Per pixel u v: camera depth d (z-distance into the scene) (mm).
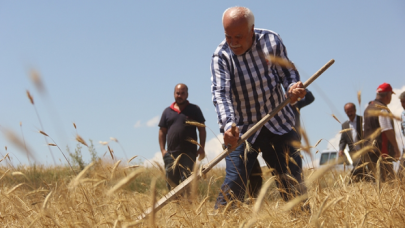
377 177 3193
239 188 3910
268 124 4047
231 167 3973
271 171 3904
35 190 3625
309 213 3160
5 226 3348
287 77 4066
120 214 2945
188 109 6953
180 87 6980
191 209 3205
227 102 4023
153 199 2238
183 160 6719
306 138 3336
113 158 3445
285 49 4141
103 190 3551
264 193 2455
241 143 3809
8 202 3779
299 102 4793
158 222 2932
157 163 3135
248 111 4145
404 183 3543
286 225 2975
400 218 2895
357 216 3072
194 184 2805
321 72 3688
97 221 3143
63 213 3213
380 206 3156
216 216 3189
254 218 2492
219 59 4152
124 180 2312
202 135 7070
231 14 3818
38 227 3232
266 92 4062
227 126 3891
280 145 4082
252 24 3883
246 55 4039
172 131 6840
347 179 3781
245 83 4070
